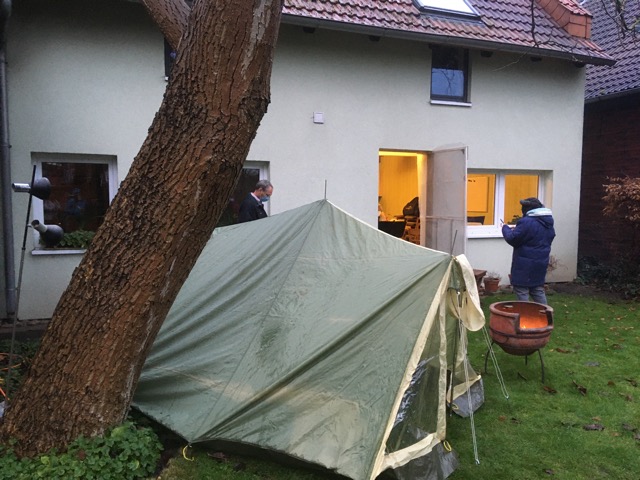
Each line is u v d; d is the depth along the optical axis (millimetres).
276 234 4504
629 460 3545
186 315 4227
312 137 7926
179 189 2881
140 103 6926
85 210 6930
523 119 9500
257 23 2795
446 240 8469
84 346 3061
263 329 3807
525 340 4621
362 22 7691
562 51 8992
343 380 3365
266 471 3297
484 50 8992
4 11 5387
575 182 10039
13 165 6379
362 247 4066
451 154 8320
